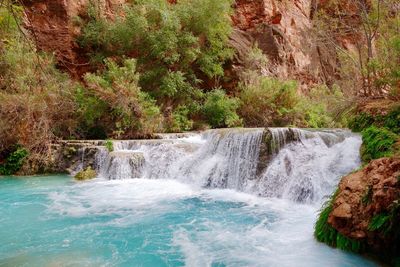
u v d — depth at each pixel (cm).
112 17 1764
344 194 474
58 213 699
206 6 1678
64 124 1290
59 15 1590
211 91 1728
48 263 461
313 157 842
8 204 763
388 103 892
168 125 1493
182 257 484
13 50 1154
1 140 1130
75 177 1053
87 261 470
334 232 477
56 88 1239
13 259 475
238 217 673
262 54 1895
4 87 1198
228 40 1850
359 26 1571
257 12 2097
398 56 945
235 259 474
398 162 425
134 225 626
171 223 638
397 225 396
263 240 545
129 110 1330
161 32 1573
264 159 907
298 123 1666
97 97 1325
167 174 1055
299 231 581
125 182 1001
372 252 431
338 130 980
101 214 694
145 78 1573
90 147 1127
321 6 2383
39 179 1038
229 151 992
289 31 2212
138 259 477
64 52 1591
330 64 2162
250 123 1709
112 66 1399
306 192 781
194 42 1641
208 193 887
